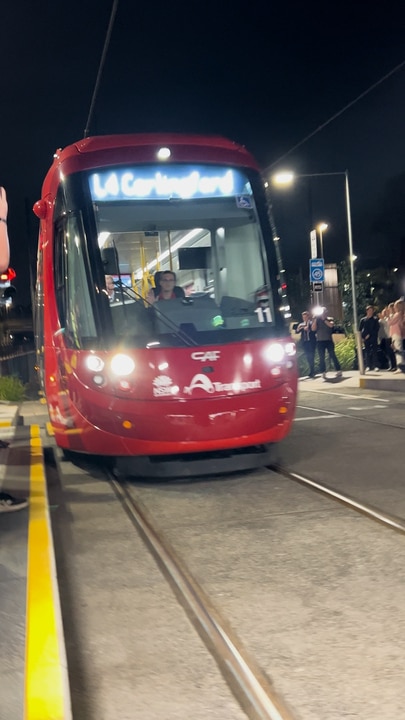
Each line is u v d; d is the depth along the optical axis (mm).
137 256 8492
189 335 8188
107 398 8039
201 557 5820
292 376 8539
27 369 39125
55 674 3586
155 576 5457
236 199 8922
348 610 4602
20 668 3809
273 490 7914
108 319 8188
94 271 8289
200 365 8070
